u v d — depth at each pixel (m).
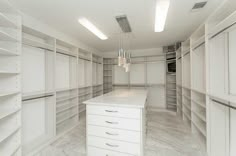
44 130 2.96
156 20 2.47
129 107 1.90
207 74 2.09
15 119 1.84
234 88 1.84
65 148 2.42
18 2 1.96
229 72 1.94
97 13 2.36
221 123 2.02
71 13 2.34
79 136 2.93
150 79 5.46
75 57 3.87
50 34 2.93
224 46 1.99
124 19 2.63
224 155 2.02
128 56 3.07
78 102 3.92
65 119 3.37
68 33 3.44
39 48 2.82
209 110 2.09
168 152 2.25
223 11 1.76
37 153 2.25
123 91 3.80
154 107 5.29
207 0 1.96
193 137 2.79
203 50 2.82
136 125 1.88
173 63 4.78
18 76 1.87
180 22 2.78
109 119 2.02
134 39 4.05
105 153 2.05
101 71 5.74
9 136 1.73
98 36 3.55
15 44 1.86
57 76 3.41
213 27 1.98
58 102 3.35
